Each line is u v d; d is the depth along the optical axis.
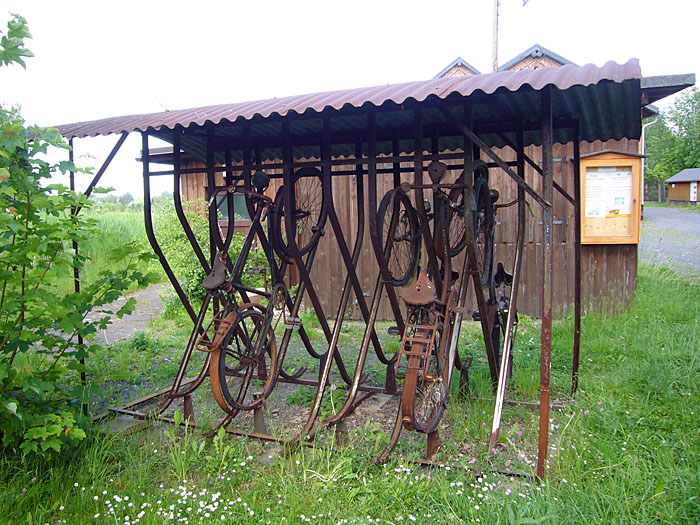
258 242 8.27
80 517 2.77
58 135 3.22
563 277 7.12
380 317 7.89
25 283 3.11
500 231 7.36
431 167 3.38
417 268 4.29
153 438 3.68
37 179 3.21
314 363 5.69
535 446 3.45
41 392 3.10
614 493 2.68
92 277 9.05
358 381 3.79
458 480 2.93
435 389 3.37
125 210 17.14
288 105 3.42
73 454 3.27
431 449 3.28
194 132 4.46
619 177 6.82
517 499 2.71
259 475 3.18
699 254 12.70
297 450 3.44
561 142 5.04
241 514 2.76
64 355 3.41
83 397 3.34
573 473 2.94
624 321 6.39
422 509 2.74
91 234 3.69
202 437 3.63
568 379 4.62
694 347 5.06
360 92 3.50
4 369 2.88
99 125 4.03
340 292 7.98
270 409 4.36
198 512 2.75
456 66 10.06
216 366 3.53
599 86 3.29
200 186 8.50
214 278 3.71
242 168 3.96
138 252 3.66
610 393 4.10
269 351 4.16
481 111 4.14
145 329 7.52
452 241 4.61
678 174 45.47
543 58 9.58
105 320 3.53
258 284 8.19
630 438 3.34
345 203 7.85
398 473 3.05
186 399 3.96
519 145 4.24
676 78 3.86
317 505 2.80
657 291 7.70
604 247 6.99
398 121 4.43
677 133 54.78
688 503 2.58
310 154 5.66
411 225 4.19
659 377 4.30
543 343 3.00
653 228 21.16
